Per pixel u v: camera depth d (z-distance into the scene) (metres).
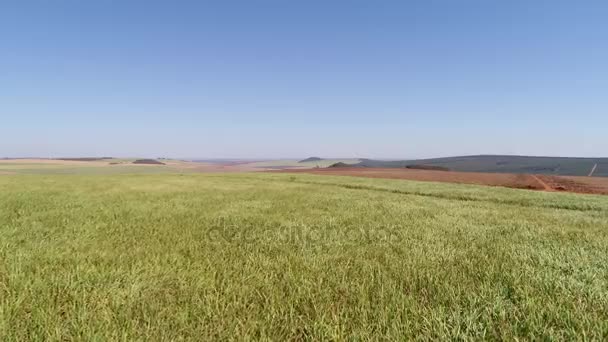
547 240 6.91
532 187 32.12
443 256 5.35
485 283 3.92
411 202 14.91
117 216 9.44
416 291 3.80
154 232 7.14
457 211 11.91
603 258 5.34
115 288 3.63
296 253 5.50
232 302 3.33
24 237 6.29
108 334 2.61
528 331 2.79
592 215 11.84
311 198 15.82
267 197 16.00
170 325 2.88
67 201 12.82
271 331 2.79
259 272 4.32
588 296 3.61
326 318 2.98
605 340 2.62
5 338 2.61
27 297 3.28
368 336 2.67
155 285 3.79
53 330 2.71
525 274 4.30
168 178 36.31
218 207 11.93
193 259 4.96
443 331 2.77
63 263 4.61
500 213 11.66
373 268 4.61
